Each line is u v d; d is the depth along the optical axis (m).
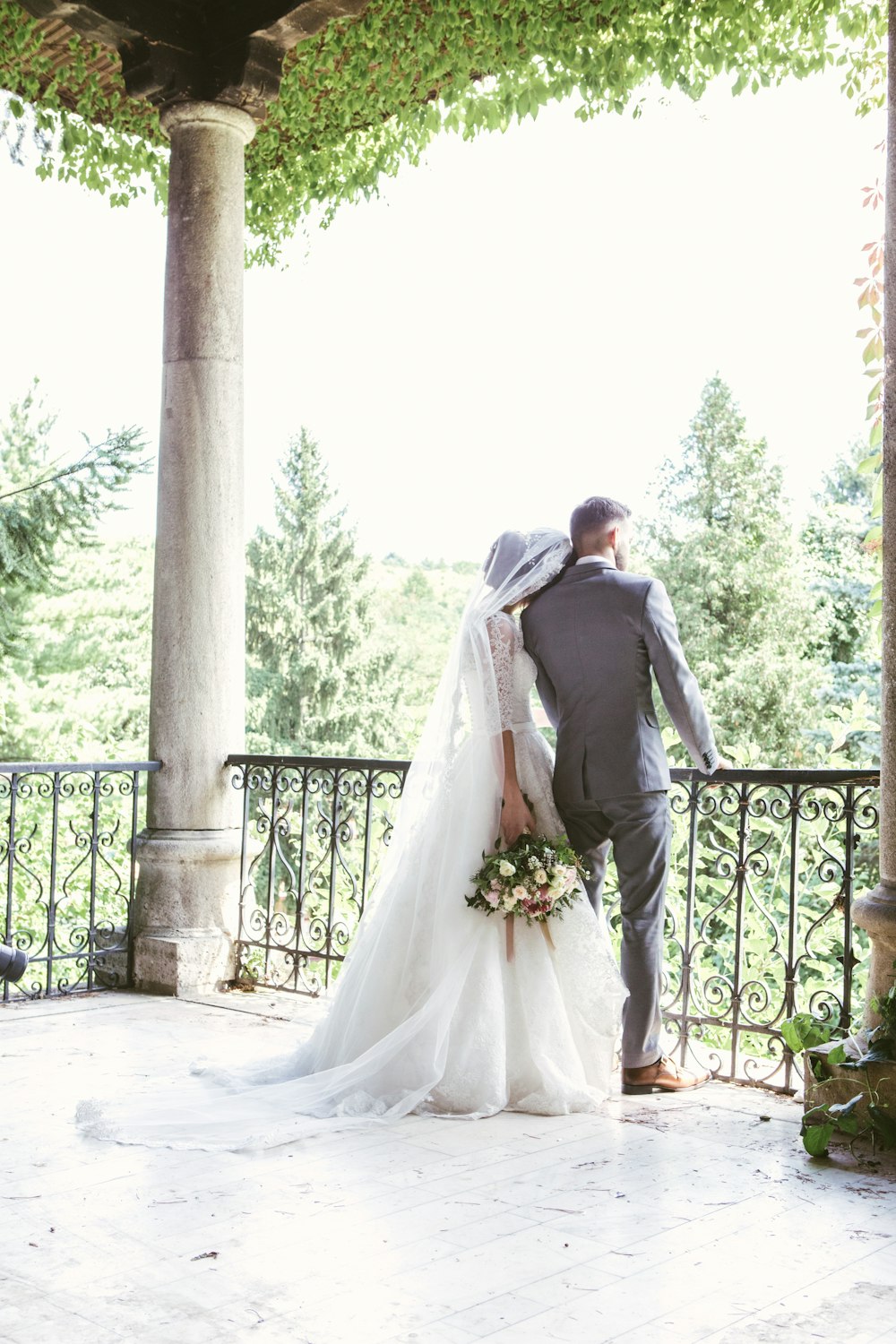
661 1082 3.80
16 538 11.45
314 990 5.16
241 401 5.51
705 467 24.17
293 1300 2.25
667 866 3.76
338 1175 2.97
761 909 3.98
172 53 5.29
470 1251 2.50
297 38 5.28
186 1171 2.98
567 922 3.69
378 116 6.26
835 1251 2.53
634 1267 2.43
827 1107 3.23
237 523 5.46
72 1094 3.66
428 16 5.50
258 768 5.35
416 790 3.84
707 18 4.99
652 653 3.66
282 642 26.70
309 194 6.84
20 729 13.34
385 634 34.34
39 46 6.06
